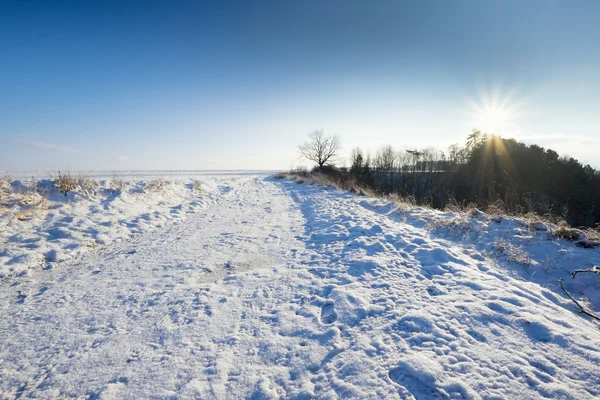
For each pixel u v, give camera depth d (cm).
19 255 531
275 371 252
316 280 445
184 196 1345
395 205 988
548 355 245
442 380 223
